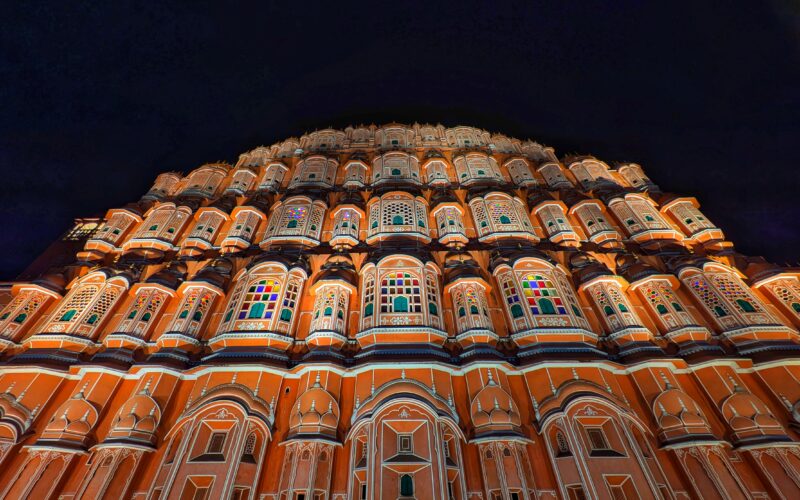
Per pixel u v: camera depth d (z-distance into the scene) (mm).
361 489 11812
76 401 13688
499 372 14445
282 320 16297
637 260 19094
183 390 14438
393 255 18438
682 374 14875
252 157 31609
